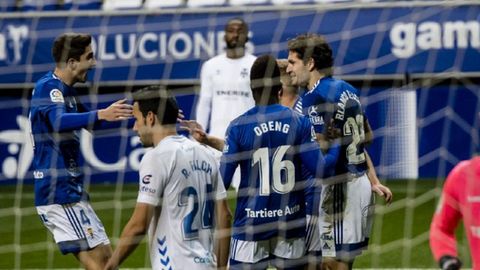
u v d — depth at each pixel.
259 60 18.86
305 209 19.08
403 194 35.69
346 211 20.86
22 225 32.47
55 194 20.55
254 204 18.64
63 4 37.94
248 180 18.73
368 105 37.69
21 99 38.31
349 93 20.53
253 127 18.58
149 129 17.25
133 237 16.86
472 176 14.35
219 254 17.92
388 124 37.59
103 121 21.33
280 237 18.73
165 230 17.06
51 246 29.31
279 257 18.81
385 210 33.50
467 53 37.53
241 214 18.80
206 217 17.39
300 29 37.12
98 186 38.25
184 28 37.88
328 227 20.94
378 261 27.05
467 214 14.39
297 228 18.86
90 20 37.91
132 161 38.84
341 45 37.38
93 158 38.72
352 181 20.80
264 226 18.66
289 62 20.58
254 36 37.12
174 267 16.97
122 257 16.95
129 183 38.72
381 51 37.47
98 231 21.09
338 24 37.34
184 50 37.94
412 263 26.78
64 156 20.67
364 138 21.38
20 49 38.00
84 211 20.91
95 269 20.83
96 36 37.78
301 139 18.69
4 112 38.31
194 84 38.06
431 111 37.94
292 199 18.72
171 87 38.31
